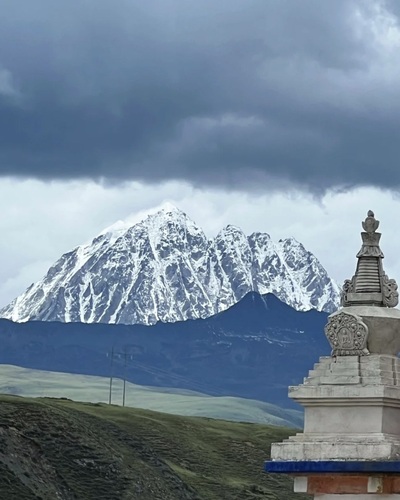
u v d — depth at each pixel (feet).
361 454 125.80
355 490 127.03
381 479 126.00
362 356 128.67
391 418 127.13
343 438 127.44
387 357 128.77
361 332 128.77
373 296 131.85
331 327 130.21
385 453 124.98
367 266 133.28
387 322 129.18
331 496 127.75
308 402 128.98
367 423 127.03
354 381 127.44
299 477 128.88
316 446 127.75
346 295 132.98
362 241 134.31
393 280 132.05
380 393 126.00
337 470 126.11
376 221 134.31
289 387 129.70
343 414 127.95
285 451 128.88
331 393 127.75
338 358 129.18
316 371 129.70
